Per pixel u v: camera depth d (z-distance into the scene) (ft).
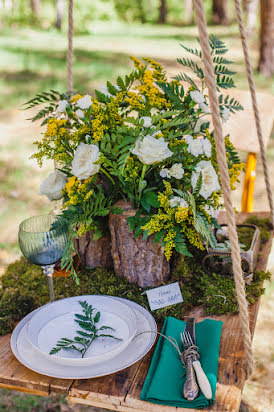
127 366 3.65
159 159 4.08
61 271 5.04
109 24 54.34
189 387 3.43
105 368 3.64
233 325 4.37
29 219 4.56
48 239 4.24
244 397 7.32
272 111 7.53
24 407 7.38
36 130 18.21
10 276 5.24
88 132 4.46
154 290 4.63
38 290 4.91
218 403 3.43
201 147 4.37
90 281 5.01
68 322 4.18
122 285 4.85
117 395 3.54
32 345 3.74
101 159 4.25
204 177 4.34
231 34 41.34
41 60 31.83
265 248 6.02
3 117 19.79
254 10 40.09
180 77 4.83
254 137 7.45
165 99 4.91
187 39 42.52
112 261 5.29
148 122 4.15
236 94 7.71
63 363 3.66
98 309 4.31
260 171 15.08
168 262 4.91
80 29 46.96
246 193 7.83
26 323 4.21
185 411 3.39
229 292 4.73
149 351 4.05
